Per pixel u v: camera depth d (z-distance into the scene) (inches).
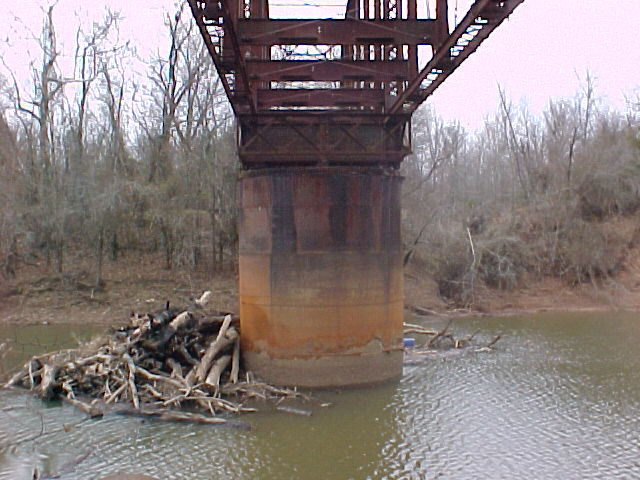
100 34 2342.5
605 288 1942.7
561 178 2349.9
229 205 1876.2
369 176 816.9
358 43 640.4
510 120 2960.1
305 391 799.7
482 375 919.0
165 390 760.3
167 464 573.3
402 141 848.3
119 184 1779.0
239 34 633.0
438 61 601.0
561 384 866.8
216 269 1868.8
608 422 698.2
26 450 608.7
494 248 1963.6
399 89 780.0
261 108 877.2
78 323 1461.6
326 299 799.7
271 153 824.3
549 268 2023.9
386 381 837.2
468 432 663.8
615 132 2476.6
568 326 1469.0
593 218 2213.3
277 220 811.4
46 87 1931.6
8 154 1807.3
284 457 589.9
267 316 815.7
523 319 1610.5
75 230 1876.2
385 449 611.8
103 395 779.4
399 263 858.8
